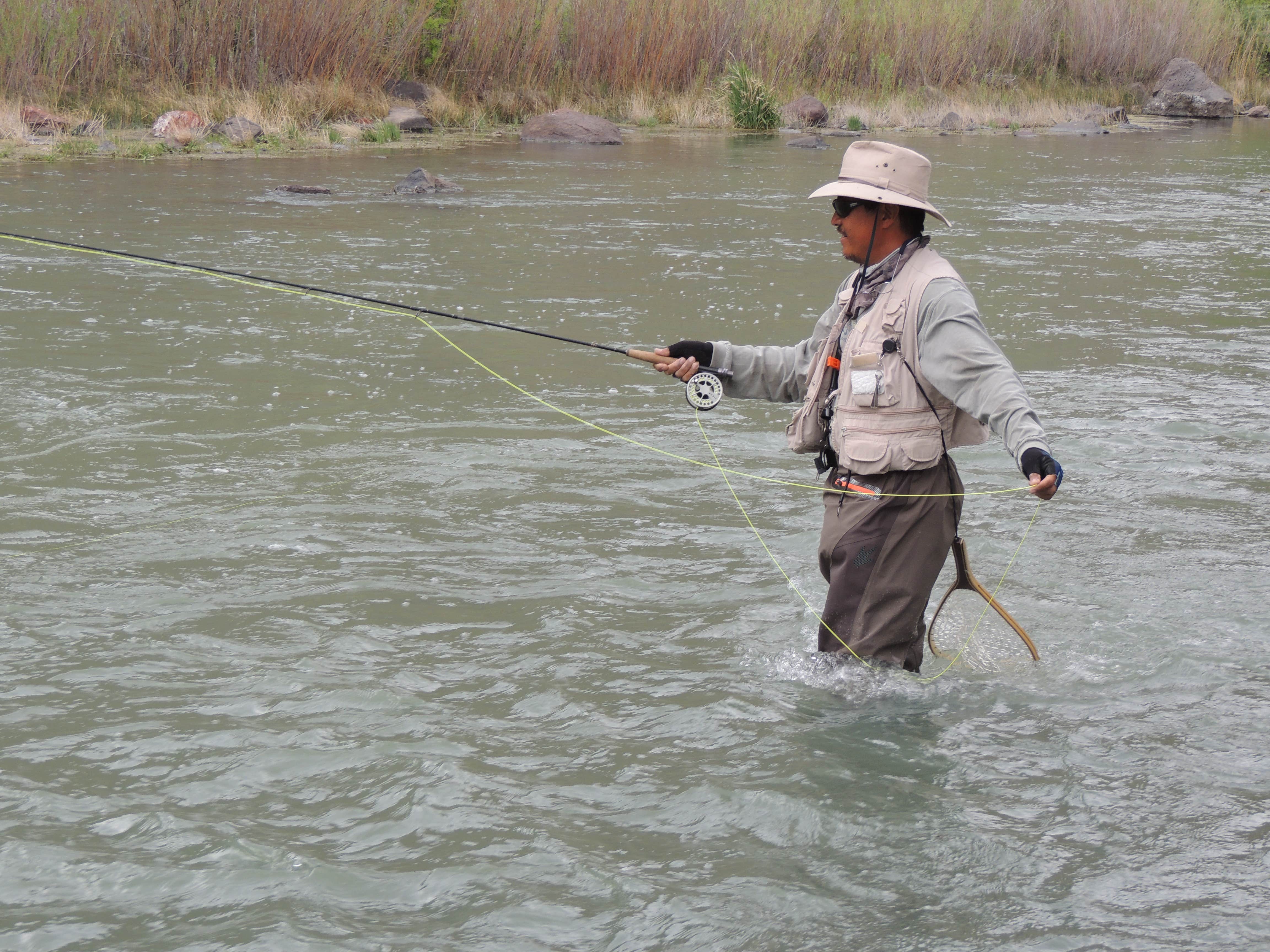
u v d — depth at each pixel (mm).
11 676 4055
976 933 2828
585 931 2824
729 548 5344
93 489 5883
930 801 3395
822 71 33531
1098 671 4254
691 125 30078
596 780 3486
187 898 2920
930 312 3926
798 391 4516
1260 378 8469
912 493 4051
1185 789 3488
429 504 5793
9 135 21344
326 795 3385
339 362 8422
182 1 25094
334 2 26359
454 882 2990
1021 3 37312
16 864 3031
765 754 3646
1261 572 5133
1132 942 2797
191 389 7625
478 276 11602
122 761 3539
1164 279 12328
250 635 4402
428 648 4328
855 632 4141
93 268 11414
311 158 21484
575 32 30719
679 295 11008
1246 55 41344
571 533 5469
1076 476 6359
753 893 2969
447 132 26875
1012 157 25281
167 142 21953
